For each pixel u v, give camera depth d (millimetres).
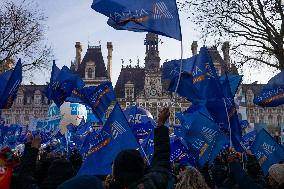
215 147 10742
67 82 16500
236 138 10977
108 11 8227
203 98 11539
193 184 5852
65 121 42812
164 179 4371
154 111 91750
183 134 12688
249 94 97438
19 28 31484
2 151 5297
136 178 4320
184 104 87500
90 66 98062
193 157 11195
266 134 10789
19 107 103688
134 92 95750
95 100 16203
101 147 8617
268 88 13930
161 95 92000
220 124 11219
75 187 3117
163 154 4766
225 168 10898
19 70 12320
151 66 93750
